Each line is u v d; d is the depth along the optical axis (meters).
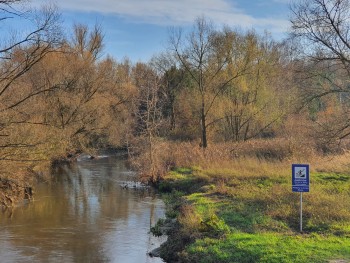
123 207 20.19
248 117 38.78
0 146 15.77
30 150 19.06
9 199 19.70
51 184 27.61
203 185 22.36
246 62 37.72
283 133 37.09
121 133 40.16
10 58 14.98
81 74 35.09
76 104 34.00
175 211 17.31
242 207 15.51
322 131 22.30
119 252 13.13
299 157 27.31
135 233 15.41
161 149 29.23
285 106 36.88
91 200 22.00
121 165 39.00
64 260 12.35
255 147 31.62
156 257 12.53
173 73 51.72
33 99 25.17
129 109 40.72
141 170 28.25
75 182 28.59
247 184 20.41
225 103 37.78
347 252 9.45
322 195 15.86
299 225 12.69
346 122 21.19
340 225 12.17
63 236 14.98
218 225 12.84
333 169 23.70
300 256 9.25
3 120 16.83
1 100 18.05
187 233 12.84
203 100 37.09
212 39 37.12
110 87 41.09
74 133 35.31
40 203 21.06
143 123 35.34
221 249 10.65
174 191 23.44
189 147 33.25
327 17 20.88
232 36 37.44
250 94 38.94
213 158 29.16
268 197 16.34
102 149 48.53
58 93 31.73
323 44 21.12
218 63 37.47
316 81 21.91
